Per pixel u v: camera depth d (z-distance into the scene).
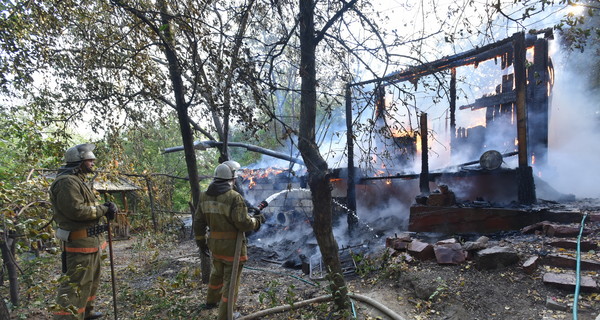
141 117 6.24
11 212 2.89
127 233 10.50
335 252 3.50
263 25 3.81
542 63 5.84
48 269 5.76
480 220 4.95
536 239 4.16
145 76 5.44
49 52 5.19
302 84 3.51
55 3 4.62
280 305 3.92
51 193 3.37
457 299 3.38
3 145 5.45
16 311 4.00
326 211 3.44
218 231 3.62
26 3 4.31
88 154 3.59
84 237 3.43
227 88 3.38
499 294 3.33
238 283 3.76
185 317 3.86
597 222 4.23
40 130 4.82
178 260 6.50
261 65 3.27
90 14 5.10
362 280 4.33
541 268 3.58
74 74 5.66
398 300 3.64
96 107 5.65
